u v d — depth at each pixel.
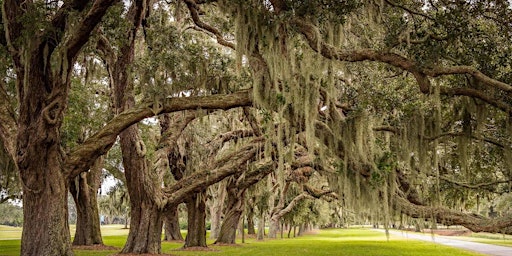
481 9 8.97
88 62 14.43
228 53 19.12
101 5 9.27
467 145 10.28
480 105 9.74
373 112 11.21
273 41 9.77
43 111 9.77
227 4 10.08
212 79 14.09
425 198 12.80
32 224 9.91
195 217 20.22
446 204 15.46
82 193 20.55
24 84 9.62
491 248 22.42
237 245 22.70
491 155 11.72
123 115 11.10
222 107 11.32
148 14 13.42
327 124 11.04
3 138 10.45
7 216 61.41
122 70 13.31
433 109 10.64
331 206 36.59
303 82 10.71
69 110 14.41
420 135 10.41
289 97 10.27
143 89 11.88
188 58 12.88
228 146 23.77
